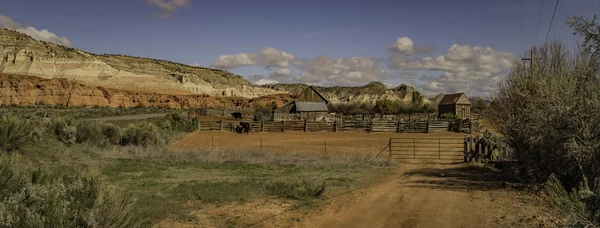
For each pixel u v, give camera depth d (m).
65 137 18.89
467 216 8.91
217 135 42.53
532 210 9.03
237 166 18.61
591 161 9.33
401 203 10.55
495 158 20.12
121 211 6.74
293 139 37.84
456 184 13.64
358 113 95.88
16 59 144.88
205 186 12.05
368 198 11.27
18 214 5.29
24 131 15.71
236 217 8.57
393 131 47.28
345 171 17.39
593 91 9.15
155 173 15.09
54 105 99.75
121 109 90.94
